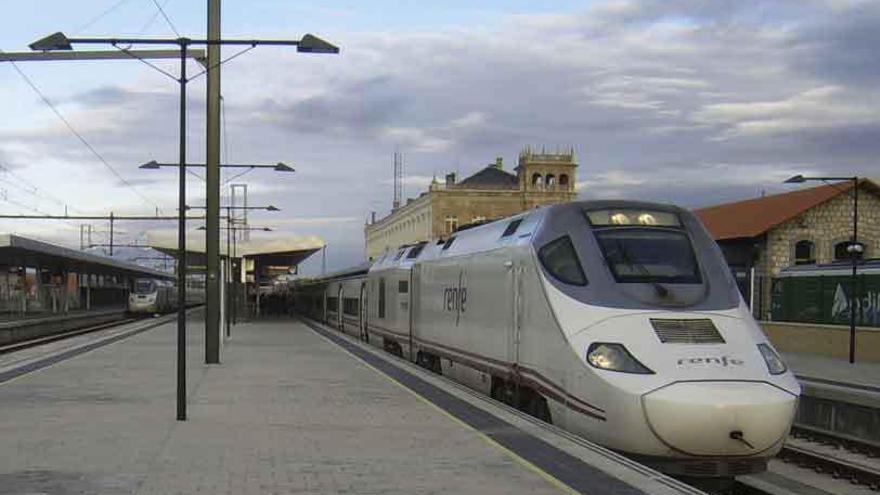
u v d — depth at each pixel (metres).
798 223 38.53
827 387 16.94
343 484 7.62
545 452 9.11
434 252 19.52
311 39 14.58
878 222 39.34
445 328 17.50
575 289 10.80
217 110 20.67
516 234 13.13
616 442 9.42
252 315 63.12
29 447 9.30
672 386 9.09
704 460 9.12
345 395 14.04
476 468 8.32
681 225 11.66
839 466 12.45
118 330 38.66
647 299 10.31
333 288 45.81
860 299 27.20
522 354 12.24
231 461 8.60
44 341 31.05
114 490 7.32
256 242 52.50
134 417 11.53
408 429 10.62
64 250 43.25
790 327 29.38
